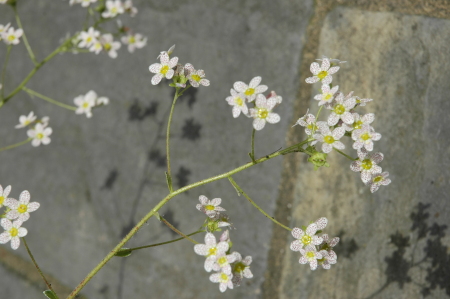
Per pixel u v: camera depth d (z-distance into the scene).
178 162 0.63
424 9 0.58
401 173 0.58
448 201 0.57
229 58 0.62
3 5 0.71
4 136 0.69
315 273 0.59
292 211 0.60
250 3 0.62
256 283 0.60
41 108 0.68
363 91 0.59
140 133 0.64
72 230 0.66
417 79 0.58
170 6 0.64
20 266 0.68
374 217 0.58
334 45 0.59
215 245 0.51
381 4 0.59
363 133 0.51
